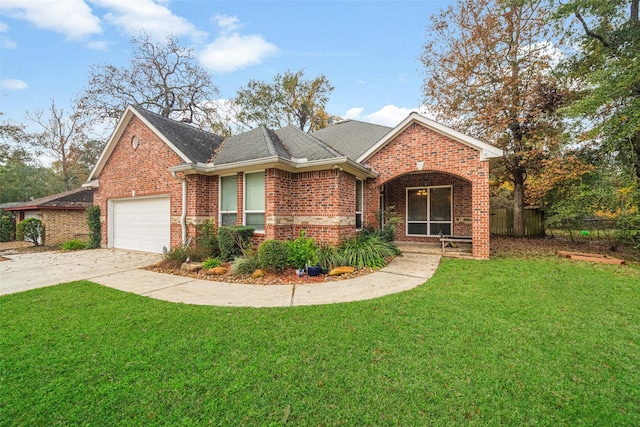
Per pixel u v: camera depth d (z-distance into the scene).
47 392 2.68
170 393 2.65
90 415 2.39
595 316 4.43
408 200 14.30
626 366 3.06
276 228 9.16
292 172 9.92
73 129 26.36
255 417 2.35
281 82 28.30
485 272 7.39
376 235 10.30
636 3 10.42
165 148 11.30
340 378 2.85
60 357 3.29
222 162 10.32
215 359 3.23
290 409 2.43
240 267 7.38
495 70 15.33
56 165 28.92
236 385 2.75
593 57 11.83
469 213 13.08
